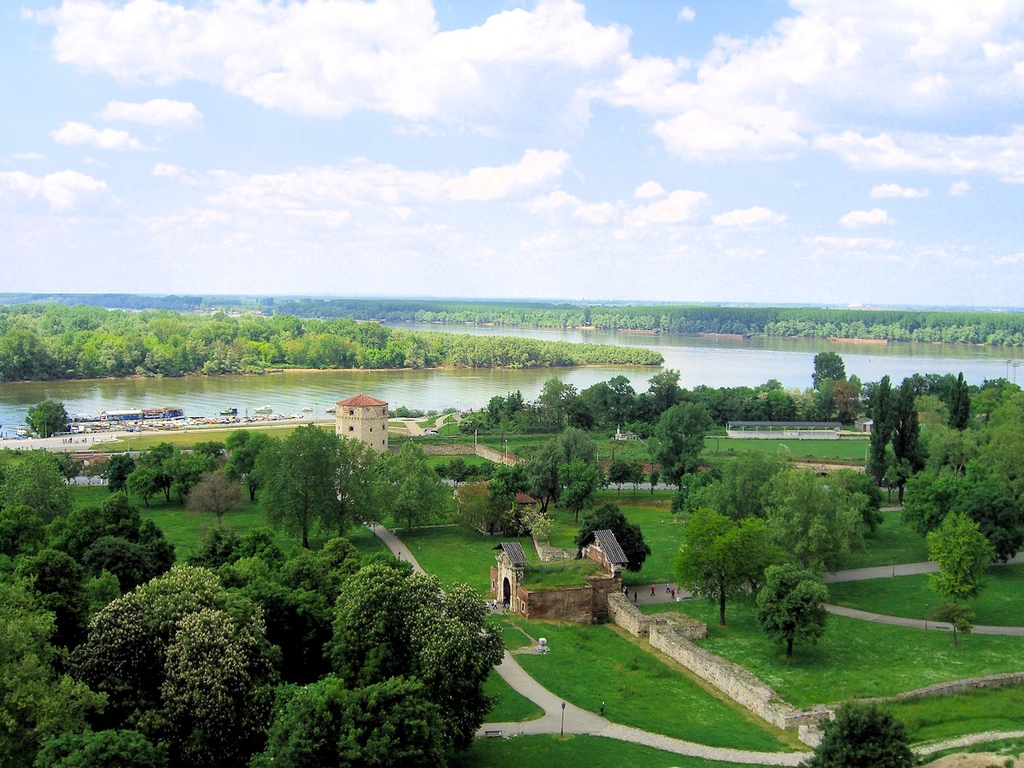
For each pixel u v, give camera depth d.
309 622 85.75
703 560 114.38
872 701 77.69
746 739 78.94
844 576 131.88
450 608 78.81
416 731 62.47
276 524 151.00
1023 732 76.94
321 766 61.44
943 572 111.31
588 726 81.81
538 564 124.56
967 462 171.12
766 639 107.06
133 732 62.06
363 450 165.75
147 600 76.81
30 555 103.88
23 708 62.84
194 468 184.50
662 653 103.75
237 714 70.00
